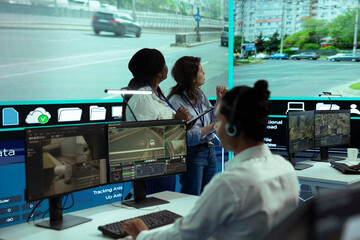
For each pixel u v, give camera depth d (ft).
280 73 15.56
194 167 8.99
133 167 6.39
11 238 5.05
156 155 6.64
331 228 1.75
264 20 15.42
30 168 5.15
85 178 5.83
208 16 14.38
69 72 11.51
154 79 7.86
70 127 5.60
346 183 8.38
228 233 3.94
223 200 3.73
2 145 10.02
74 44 11.57
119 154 6.23
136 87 7.64
